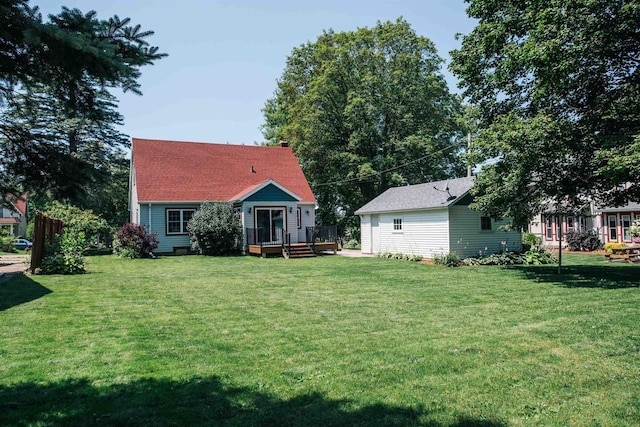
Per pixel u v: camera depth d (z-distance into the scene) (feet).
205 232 71.67
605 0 35.14
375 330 22.49
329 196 124.98
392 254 68.74
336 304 29.76
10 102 17.07
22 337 20.71
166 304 29.60
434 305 29.32
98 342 19.98
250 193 73.77
